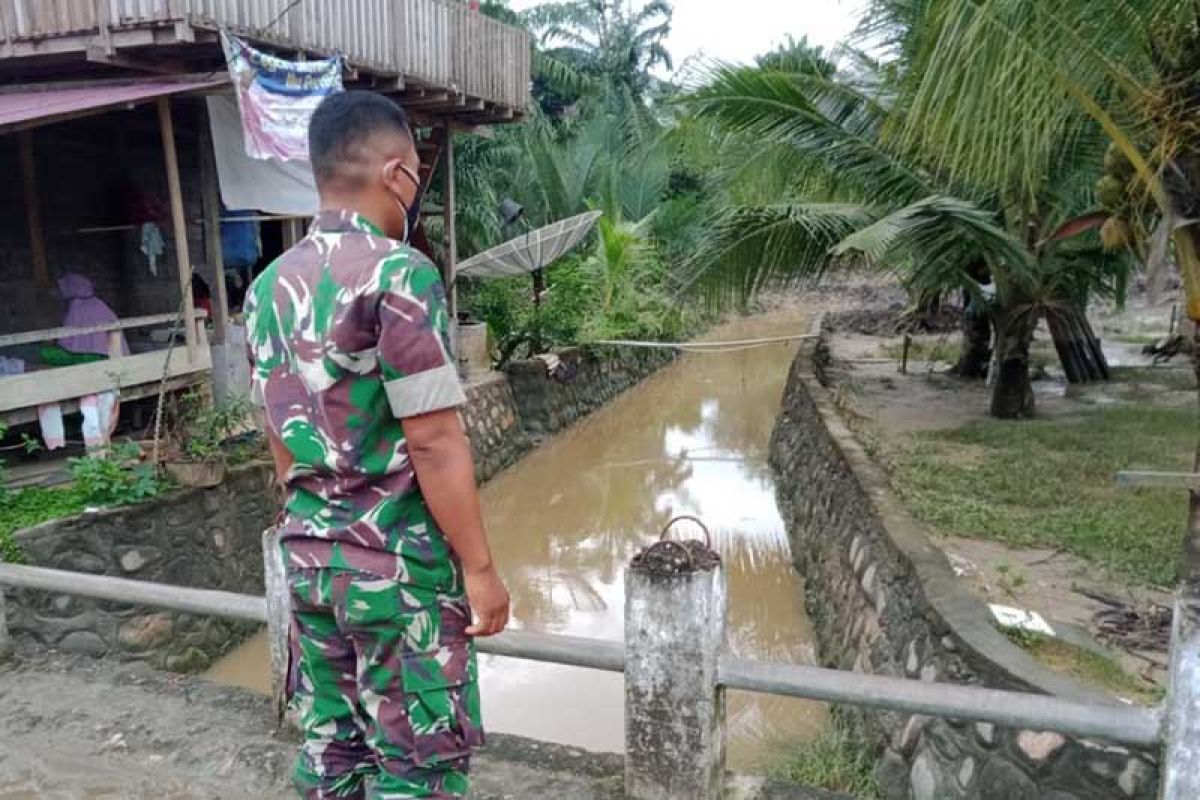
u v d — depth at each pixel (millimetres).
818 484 7109
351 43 7258
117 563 5016
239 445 6379
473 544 1595
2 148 6883
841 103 7066
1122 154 3705
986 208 7500
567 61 24391
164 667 5156
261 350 1664
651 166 17266
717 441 11789
